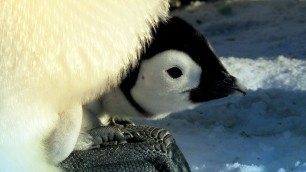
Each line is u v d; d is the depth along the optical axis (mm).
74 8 764
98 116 908
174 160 868
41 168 800
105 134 871
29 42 760
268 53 1326
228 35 1515
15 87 768
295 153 955
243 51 1358
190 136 1022
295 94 1118
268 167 929
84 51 778
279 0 1713
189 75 882
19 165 787
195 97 893
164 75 879
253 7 1690
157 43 874
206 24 1608
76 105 812
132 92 894
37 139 795
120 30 785
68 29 767
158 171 860
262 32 1490
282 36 1442
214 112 1084
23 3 751
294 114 1068
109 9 776
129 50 799
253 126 1046
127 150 861
